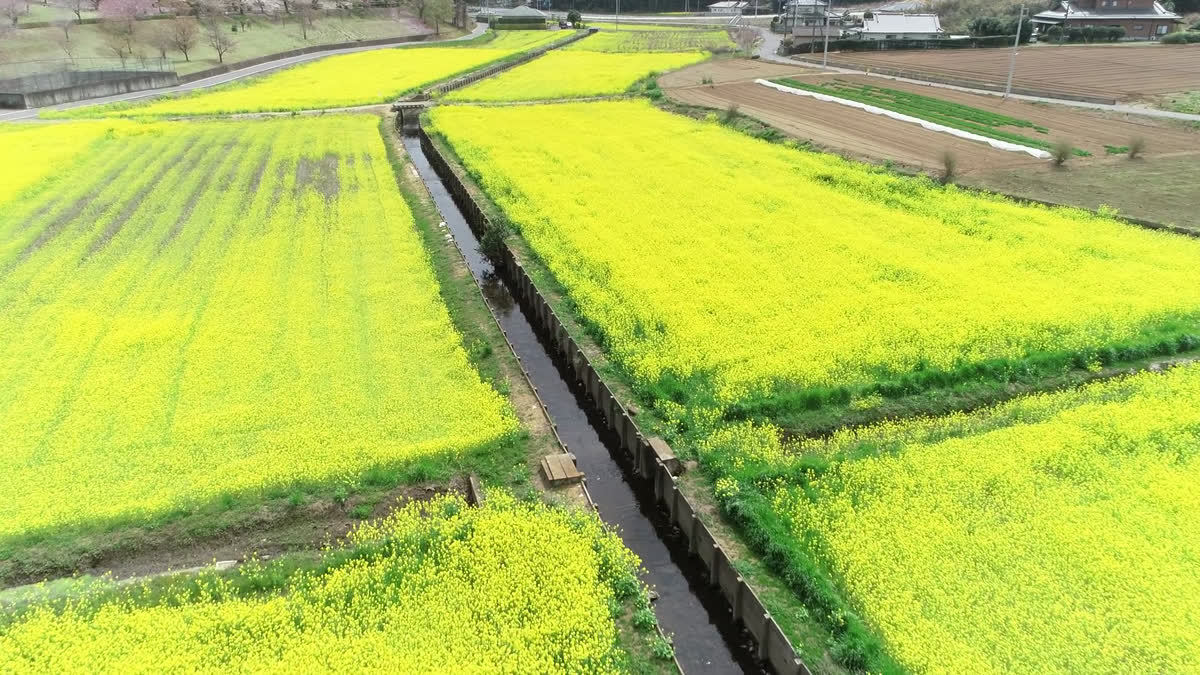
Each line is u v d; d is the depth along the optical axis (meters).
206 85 86.81
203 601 17.95
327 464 22.48
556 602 17.48
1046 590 17.55
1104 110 64.75
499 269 39.09
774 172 50.53
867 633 16.53
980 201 43.62
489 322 31.88
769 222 41.09
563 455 22.98
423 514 20.91
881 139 57.62
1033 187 45.88
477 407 25.09
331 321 31.17
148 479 21.94
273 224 42.41
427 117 69.44
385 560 18.91
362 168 53.50
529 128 63.72
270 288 34.25
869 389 25.73
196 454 22.97
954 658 15.88
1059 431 23.22
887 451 22.88
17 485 21.69
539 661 16.06
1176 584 17.64
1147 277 33.41
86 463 22.62
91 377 27.25
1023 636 16.36
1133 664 15.73
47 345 29.50
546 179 49.09
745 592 17.58
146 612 17.53
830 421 24.66
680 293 32.66
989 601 17.34
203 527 20.30
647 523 21.84
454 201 49.09
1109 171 48.28
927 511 20.05
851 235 39.03
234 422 24.42
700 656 17.50
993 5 126.06
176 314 31.84
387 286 34.41
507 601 17.61
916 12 117.62
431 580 18.30
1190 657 15.84
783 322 30.00
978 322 29.72
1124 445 22.75
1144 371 26.92
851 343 28.47
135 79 81.62
